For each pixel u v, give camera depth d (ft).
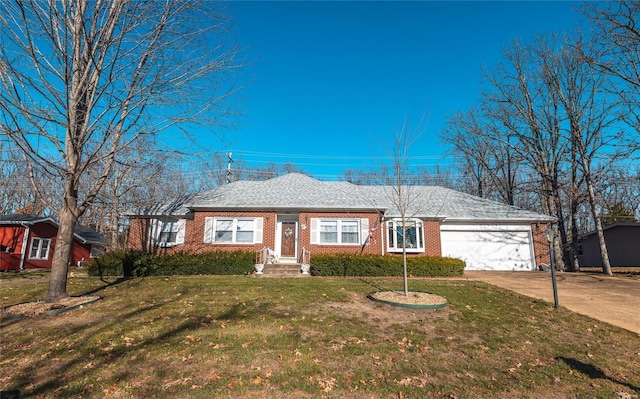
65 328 22.18
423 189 75.72
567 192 69.00
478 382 16.05
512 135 75.41
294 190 65.51
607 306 31.45
